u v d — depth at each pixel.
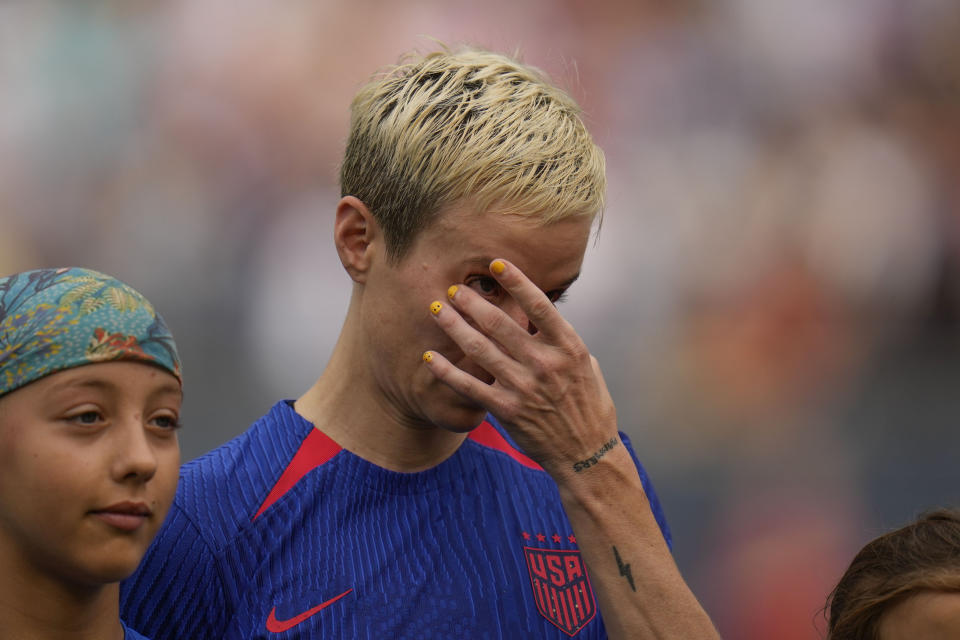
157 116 22.77
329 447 5.51
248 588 5.16
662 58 24.20
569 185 4.91
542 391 5.04
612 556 5.17
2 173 21.95
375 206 5.19
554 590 5.55
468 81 5.12
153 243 21.66
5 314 4.02
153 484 4.09
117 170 22.22
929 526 5.12
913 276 22.25
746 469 17.39
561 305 20.42
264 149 22.80
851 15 24.39
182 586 5.10
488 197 4.85
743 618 15.72
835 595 5.30
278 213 22.08
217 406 17.52
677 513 16.88
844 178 22.95
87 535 3.95
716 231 22.30
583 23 24.50
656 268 21.53
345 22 23.89
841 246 22.20
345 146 5.61
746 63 24.23
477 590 5.37
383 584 5.25
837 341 19.31
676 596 5.16
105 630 4.30
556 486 5.91
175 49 23.27
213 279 20.98
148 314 4.18
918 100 24.14
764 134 23.67
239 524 5.25
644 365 19.25
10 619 4.07
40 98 22.59
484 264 4.96
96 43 23.06
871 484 16.91
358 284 5.49
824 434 17.75
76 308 4.01
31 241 21.59
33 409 3.95
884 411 18.17
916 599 4.77
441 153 4.89
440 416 5.23
